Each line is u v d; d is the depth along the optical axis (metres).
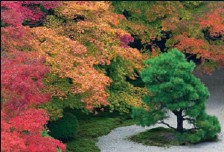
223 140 20.42
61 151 15.51
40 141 13.30
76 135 21.17
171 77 19.33
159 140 20.48
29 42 17.41
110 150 19.67
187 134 20.19
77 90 17.38
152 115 20.17
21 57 14.46
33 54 16.39
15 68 13.48
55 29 19.83
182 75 19.41
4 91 12.96
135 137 21.08
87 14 20.81
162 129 21.66
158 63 19.64
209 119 20.19
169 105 19.59
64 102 18.34
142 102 21.17
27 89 13.46
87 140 20.88
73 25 20.31
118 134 21.80
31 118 13.34
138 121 20.97
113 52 20.75
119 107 21.19
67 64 17.73
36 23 20.86
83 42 20.09
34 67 14.05
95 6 21.00
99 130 22.17
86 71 17.98
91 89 17.70
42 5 19.98
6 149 11.67
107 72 21.86
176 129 20.86
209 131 19.95
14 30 15.48
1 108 12.94
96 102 17.58
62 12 20.31
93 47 20.09
